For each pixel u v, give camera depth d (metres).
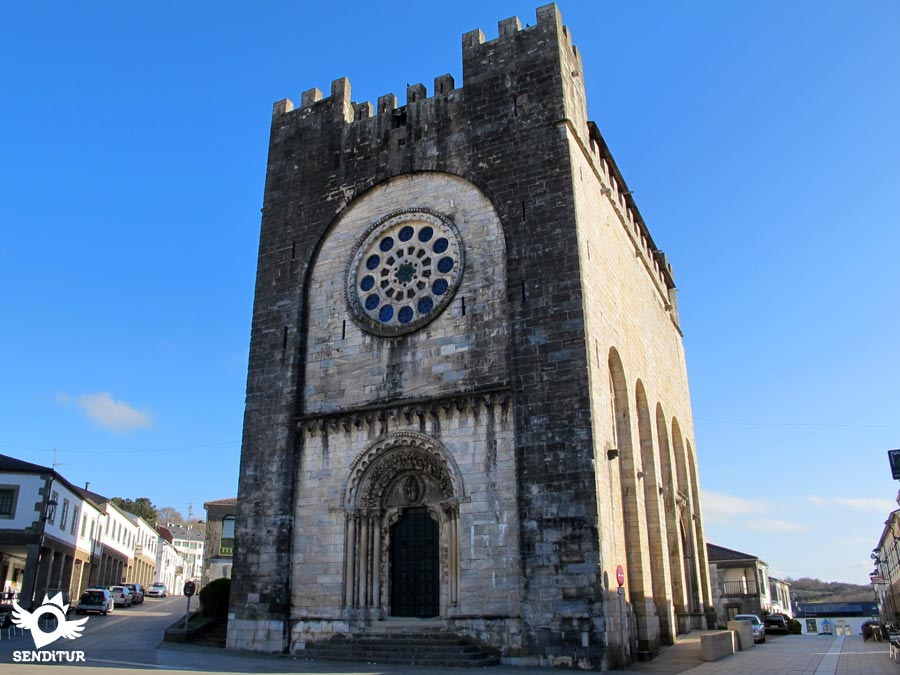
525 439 29.09
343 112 39.53
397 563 31.59
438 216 34.72
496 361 31.00
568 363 29.39
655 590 36.66
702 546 50.59
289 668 24.97
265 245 38.84
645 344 42.88
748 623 40.31
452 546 29.66
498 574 28.19
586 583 26.47
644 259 45.84
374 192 37.09
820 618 116.31
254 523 33.53
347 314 35.34
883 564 104.69
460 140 35.44
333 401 34.12
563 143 32.88
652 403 42.06
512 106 34.69
